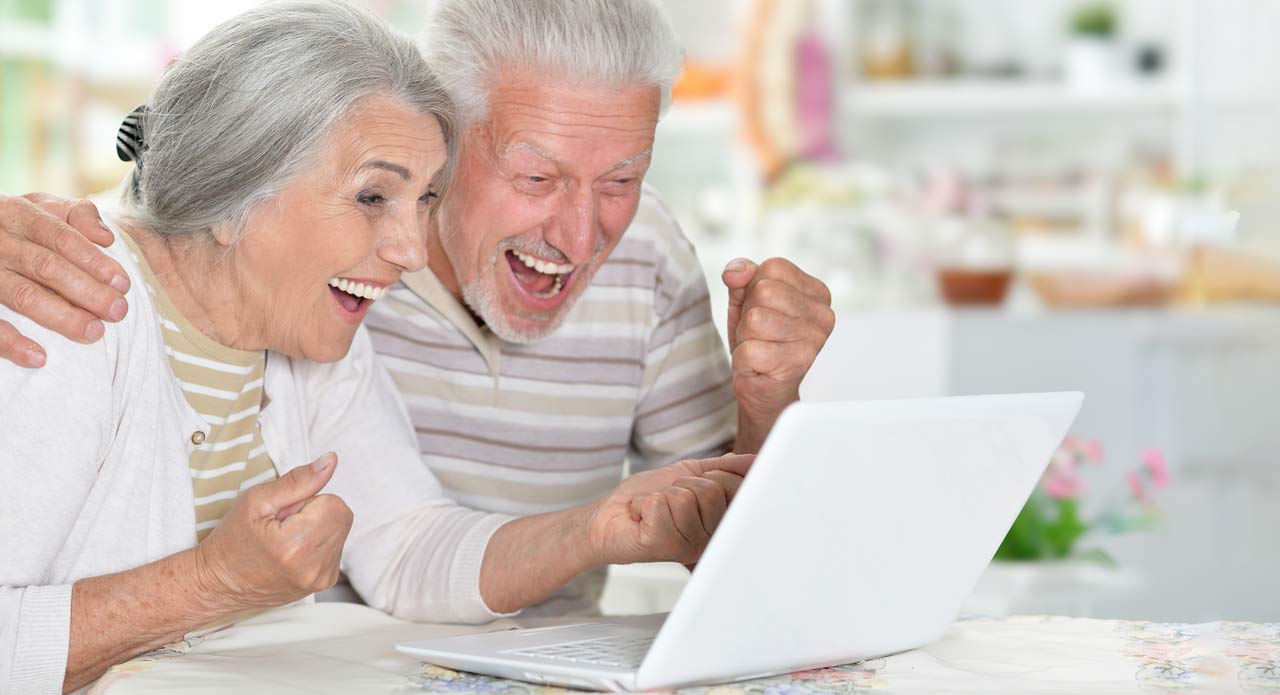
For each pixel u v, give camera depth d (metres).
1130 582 1.80
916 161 3.81
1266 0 3.51
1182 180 3.46
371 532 1.41
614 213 1.51
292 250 1.22
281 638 1.20
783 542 0.89
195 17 3.59
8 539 1.07
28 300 1.09
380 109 1.21
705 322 1.77
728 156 3.82
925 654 1.08
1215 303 3.28
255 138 1.18
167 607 1.08
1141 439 3.13
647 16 1.45
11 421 1.07
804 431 0.84
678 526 1.22
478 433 1.64
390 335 1.61
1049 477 1.91
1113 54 3.62
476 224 1.48
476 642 1.08
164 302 1.24
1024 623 1.20
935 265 3.29
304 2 1.24
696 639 0.90
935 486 0.98
